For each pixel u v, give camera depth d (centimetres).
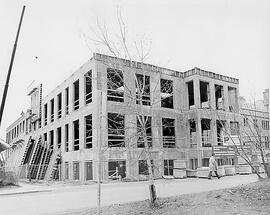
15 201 1295
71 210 986
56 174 2844
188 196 903
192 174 2389
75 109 2916
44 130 3656
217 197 829
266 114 2912
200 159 2675
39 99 3978
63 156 2858
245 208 705
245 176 2266
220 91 3250
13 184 2058
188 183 1803
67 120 2870
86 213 888
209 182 1831
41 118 3881
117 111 2209
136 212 797
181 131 2812
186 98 2891
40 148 3347
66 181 2355
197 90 2812
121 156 2245
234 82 3105
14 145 4375
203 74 2888
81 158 2461
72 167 2631
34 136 4050
